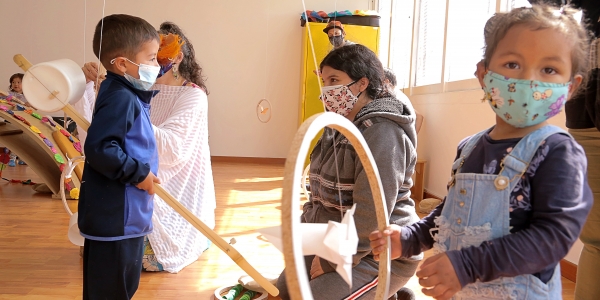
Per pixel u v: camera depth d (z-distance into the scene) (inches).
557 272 31.8
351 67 53.6
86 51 247.0
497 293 30.7
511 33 31.2
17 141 141.6
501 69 31.4
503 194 30.7
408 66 198.1
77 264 89.1
